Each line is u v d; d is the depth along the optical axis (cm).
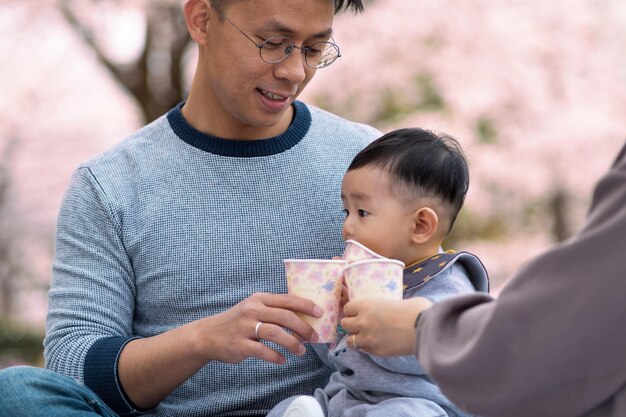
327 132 318
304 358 291
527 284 180
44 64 1231
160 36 934
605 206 176
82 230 296
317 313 238
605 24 1026
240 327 245
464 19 1028
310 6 270
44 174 1250
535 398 181
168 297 291
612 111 1022
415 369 250
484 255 1065
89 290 289
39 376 248
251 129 302
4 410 241
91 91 1266
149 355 263
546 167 1024
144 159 302
